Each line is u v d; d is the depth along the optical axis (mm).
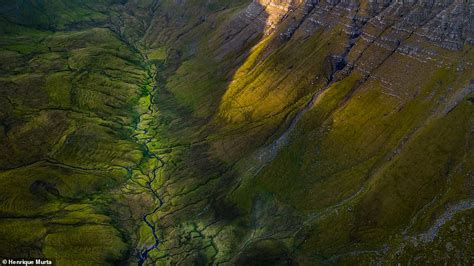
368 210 144875
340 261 133875
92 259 157125
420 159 149250
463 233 126688
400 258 128250
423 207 137625
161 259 155125
